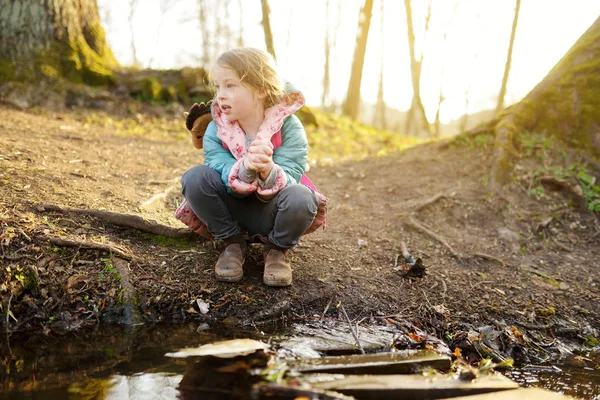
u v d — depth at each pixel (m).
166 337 2.37
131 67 8.44
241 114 2.59
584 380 2.43
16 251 2.67
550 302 3.18
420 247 3.73
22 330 2.42
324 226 2.80
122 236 3.04
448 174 4.98
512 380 2.37
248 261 3.03
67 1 7.42
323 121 9.62
